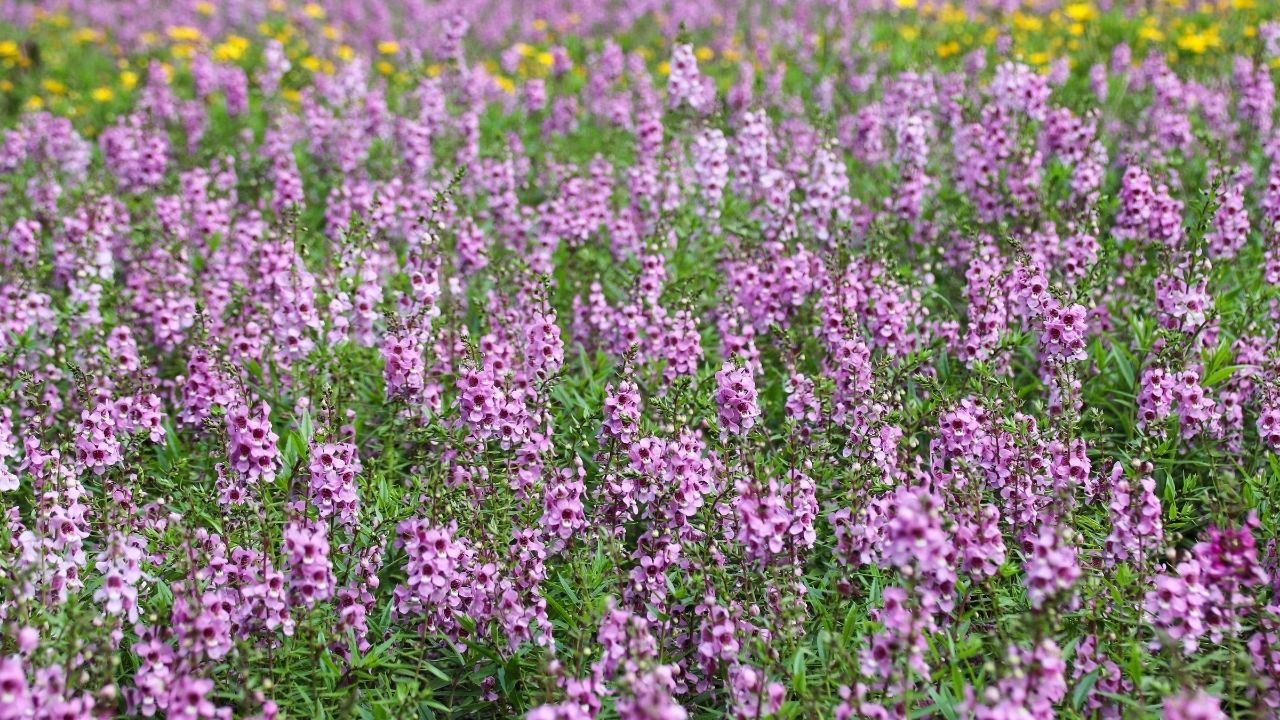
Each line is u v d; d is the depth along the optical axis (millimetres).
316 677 6379
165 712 6273
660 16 24078
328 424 7414
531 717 5383
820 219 11133
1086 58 18406
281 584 6414
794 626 6465
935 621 6703
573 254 11797
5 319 9828
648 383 9180
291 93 18297
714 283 10961
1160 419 7941
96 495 8078
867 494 7113
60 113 17844
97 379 8523
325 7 25594
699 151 11320
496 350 8438
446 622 6832
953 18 21594
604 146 14977
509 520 7004
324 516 7059
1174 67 17484
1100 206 10844
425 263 9672
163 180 13352
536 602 6754
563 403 9023
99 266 10797
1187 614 6016
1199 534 7664
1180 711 4961
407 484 8031
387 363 8359
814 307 9875
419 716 6562
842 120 14914
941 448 7531
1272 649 6082
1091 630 6379
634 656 5719
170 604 6473
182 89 19859
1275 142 12070
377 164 13695
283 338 9172
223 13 25500
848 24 20797
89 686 6145
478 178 12875
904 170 11312
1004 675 5430
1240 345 9078
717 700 6559
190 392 8602
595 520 7355
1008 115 11719
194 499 7379
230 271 10875
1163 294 9070
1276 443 7957
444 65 16812
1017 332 9516
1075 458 7289
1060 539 5730
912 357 8766
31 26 25906
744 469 7195
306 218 13180
